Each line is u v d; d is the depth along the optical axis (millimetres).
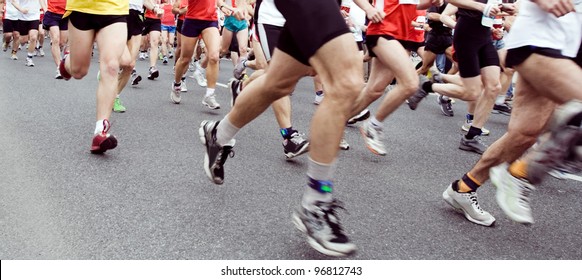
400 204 3588
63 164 3967
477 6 4969
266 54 4543
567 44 2760
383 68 4801
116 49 4227
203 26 6488
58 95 7070
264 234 2902
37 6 11203
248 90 2873
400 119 7082
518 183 2932
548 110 2941
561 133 2361
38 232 2793
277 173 4102
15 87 7629
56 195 3324
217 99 7859
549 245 3057
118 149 4500
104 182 3619
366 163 4656
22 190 3387
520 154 3092
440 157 5082
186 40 6566
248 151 4766
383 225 3180
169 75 10727
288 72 2684
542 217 3537
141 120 5820
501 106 8062
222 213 3172
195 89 8727
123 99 7230
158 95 7758
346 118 2373
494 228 3258
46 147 4410
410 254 2795
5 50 14523
